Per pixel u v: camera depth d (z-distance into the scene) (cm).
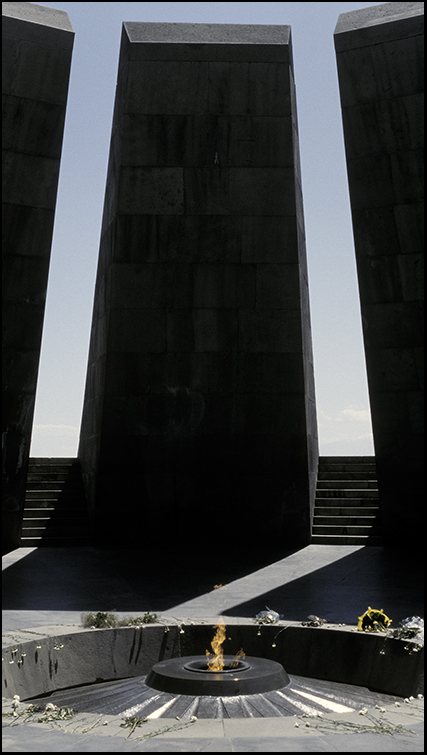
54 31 1266
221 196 1415
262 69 1424
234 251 1409
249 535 1344
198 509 1355
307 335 1505
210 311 1398
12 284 1280
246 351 1391
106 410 1371
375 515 1389
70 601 880
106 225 1561
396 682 555
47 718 407
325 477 1520
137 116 1414
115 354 1384
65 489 1560
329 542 1334
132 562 1183
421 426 1295
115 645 621
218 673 530
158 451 1367
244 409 1379
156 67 1418
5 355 1279
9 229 1273
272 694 511
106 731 377
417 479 1294
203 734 369
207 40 1425
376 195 1323
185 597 912
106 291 1466
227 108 1422
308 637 631
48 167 1293
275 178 1419
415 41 1272
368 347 1338
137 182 1410
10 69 1254
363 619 622
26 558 1215
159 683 526
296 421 1373
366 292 1334
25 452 1315
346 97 1328
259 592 943
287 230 1411
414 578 1025
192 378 1385
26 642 557
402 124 1295
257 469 1362
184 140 1417
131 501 1352
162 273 1403
